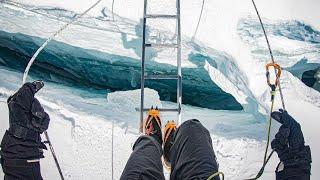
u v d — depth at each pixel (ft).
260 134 9.23
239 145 8.99
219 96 9.82
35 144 6.55
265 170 8.84
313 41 10.34
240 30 10.37
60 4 10.16
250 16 10.52
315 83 9.95
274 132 9.28
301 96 9.80
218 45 10.18
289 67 10.06
